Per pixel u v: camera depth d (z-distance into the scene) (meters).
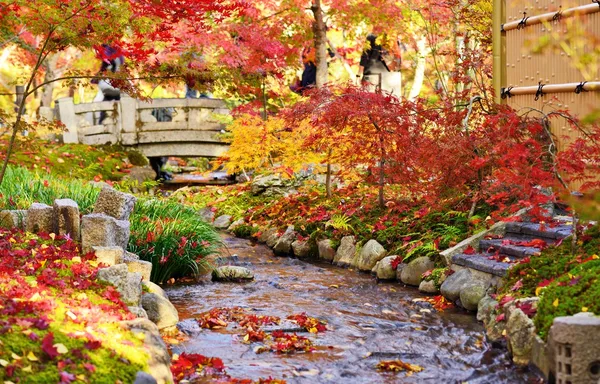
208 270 8.91
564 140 8.37
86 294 5.52
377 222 9.60
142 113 16.78
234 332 6.20
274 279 8.63
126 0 8.19
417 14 16.41
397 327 6.41
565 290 5.26
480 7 11.51
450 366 5.31
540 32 8.77
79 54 26.30
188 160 23.39
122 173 14.96
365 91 9.41
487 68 9.85
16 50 22.62
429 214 9.07
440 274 7.70
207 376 4.98
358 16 16.33
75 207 6.88
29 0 7.74
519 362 5.24
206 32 13.11
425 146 8.52
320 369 5.20
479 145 8.25
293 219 11.14
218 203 13.53
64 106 15.70
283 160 12.19
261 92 15.09
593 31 7.90
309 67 17.91
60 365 4.16
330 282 8.43
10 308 4.70
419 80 18.88
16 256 6.15
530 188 6.86
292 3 15.98
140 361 4.53
